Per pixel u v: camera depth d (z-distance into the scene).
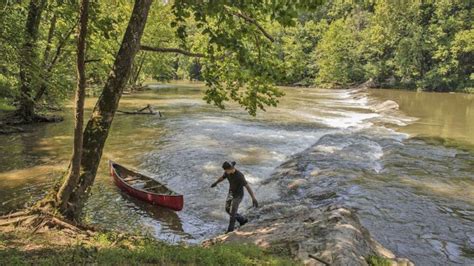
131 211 10.23
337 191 11.33
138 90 51.59
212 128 21.89
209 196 11.33
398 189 11.74
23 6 15.30
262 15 8.14
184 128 21.78
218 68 8.98
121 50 7.79
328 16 91.69
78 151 7.36
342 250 6.24
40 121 22.91
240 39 7.93
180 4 7.77
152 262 5.40
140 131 20.81
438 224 9.41
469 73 58.50
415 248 8.20
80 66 7.09
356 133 20.67
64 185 7.47
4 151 15.86
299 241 6.73
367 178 12.66
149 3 7.77
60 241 6.29
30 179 12.34
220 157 15.38
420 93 52.84
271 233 7.37
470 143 18.73
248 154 15.96
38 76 15.37
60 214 7.34
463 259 7.79
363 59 70.69
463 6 60.53
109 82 7.88
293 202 10.70
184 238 8.81
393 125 24.31
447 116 29.06
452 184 12.40
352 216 7.92
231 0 7.19
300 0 6.80
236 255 5.78
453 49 56.72
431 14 62.91
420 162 14.91
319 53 73.81
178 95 44.78
